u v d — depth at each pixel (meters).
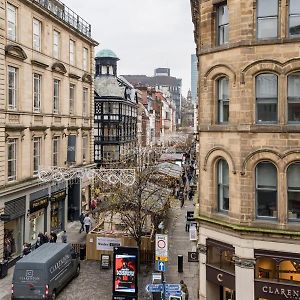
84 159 41.47
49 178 30.06
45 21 31.55
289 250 16.00
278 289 16.09
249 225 16.47
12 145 27.48
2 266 24.38
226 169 17.61
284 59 15.80
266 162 16.39
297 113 15.94
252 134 16.33
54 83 34.03
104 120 57.78
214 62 17.53
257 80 16.42
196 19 26.73
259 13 16.31
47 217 32.44
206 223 18.17
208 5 17.84
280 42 15.80
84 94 41.34
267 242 16.27
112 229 28.92
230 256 17.50
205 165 18.16
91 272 25.25
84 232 35.31
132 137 69.12
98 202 40.81
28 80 29.08
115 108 58.25
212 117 17.80
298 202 16.03
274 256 16.20
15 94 27.67
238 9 16.44
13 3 26.88
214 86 17.77
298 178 15.99
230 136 16.91
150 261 27.03
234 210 16.83
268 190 16.39
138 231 25.48
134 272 19.83
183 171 60.06
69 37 36.59
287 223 16.03
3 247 25.86
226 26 17.52
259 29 16.34
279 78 15.98
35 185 29.80
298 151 15.68
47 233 32.06
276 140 16.00
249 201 16.45
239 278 16.67
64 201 36.00
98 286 22.89
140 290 22.45
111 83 59.56
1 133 25.44
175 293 17.88
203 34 18.12
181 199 46.06
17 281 19.69
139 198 26.12
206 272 18.38
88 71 41.78
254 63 16.19
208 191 18.03
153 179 40.31
